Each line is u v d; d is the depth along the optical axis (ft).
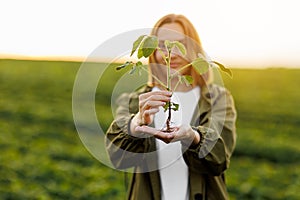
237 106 110.01
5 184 41.01
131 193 14.24
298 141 75.97
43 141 63.31
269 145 67.67
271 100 118.42
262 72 150.51
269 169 55.98
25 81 123.65
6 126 73.20
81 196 39.40
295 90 132.46
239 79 140.67
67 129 74.18
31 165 48.60
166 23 13.89
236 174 51.62
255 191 44.27
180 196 13.79
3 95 105.09
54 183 43.21
